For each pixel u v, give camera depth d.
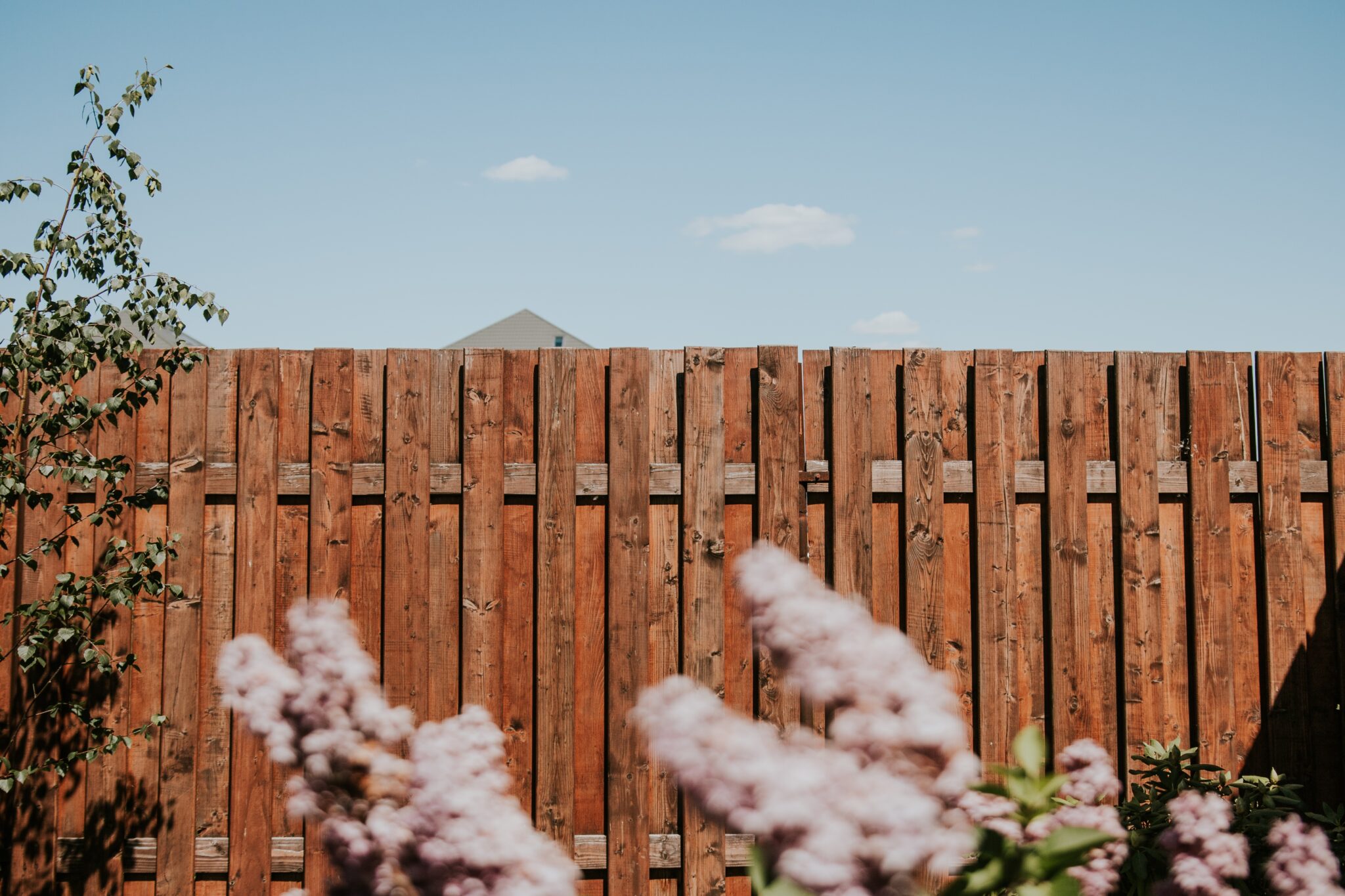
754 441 3.97
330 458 3.89
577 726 3.87
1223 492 4.04
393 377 3.92
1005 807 1.82
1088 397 4.05
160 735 3.80
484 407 3.92
